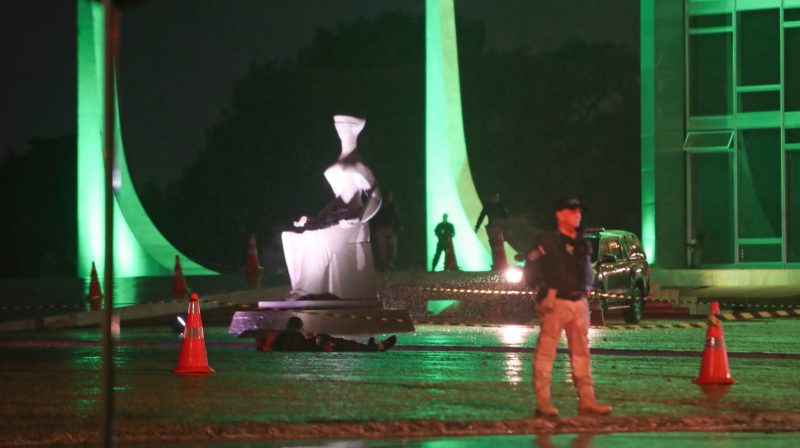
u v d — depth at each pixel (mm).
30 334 35281
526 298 43250
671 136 58031
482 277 44500
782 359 25797
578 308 16406
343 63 98688
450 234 51406
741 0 57969
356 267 32156
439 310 44156
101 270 56719
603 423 15844
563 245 16312
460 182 52844
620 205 100375
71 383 20719
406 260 95625
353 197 32469
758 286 54125
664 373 22344
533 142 100688
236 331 31469
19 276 93875
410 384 20297
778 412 16750
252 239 54125
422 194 96375
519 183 100500
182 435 15070
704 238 58531
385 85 97188
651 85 57938
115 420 16047
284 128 96812
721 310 46188
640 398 18406
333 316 30875
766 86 58031
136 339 33031
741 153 58281
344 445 14445
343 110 97062
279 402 17906
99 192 56875
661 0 58094
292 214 96188
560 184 100500
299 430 15312
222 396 18688
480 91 101062
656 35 58031
